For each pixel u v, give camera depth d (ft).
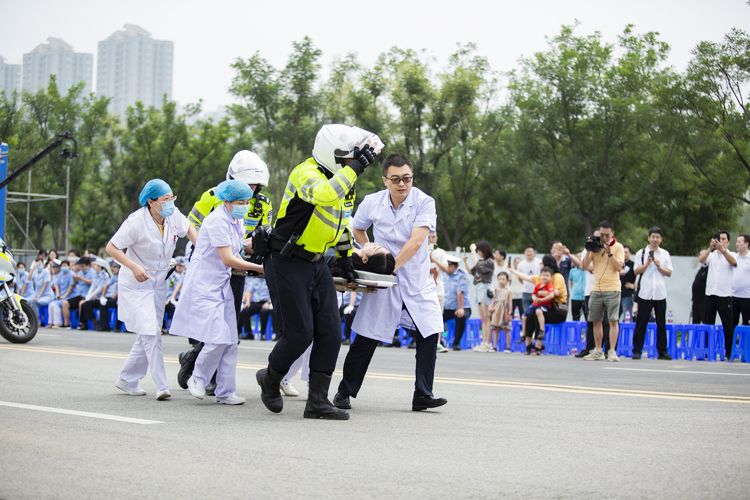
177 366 34.04
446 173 159.74
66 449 16.31
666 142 129.70
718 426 19.86
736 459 16.01
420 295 22.39
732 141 118.21
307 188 19.75
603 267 43.37
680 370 36.50
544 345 48.91
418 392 22.17
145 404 22.84
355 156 20.08
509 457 16.03
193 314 23.22
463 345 54.39
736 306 46.26
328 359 20.77
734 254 46.70
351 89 147.64
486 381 29.73
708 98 117.50
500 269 52.65
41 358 36.47
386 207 22.75
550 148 141.69
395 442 17.49
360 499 12.84
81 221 180.96
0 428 18.51
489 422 20.26
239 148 173.37
